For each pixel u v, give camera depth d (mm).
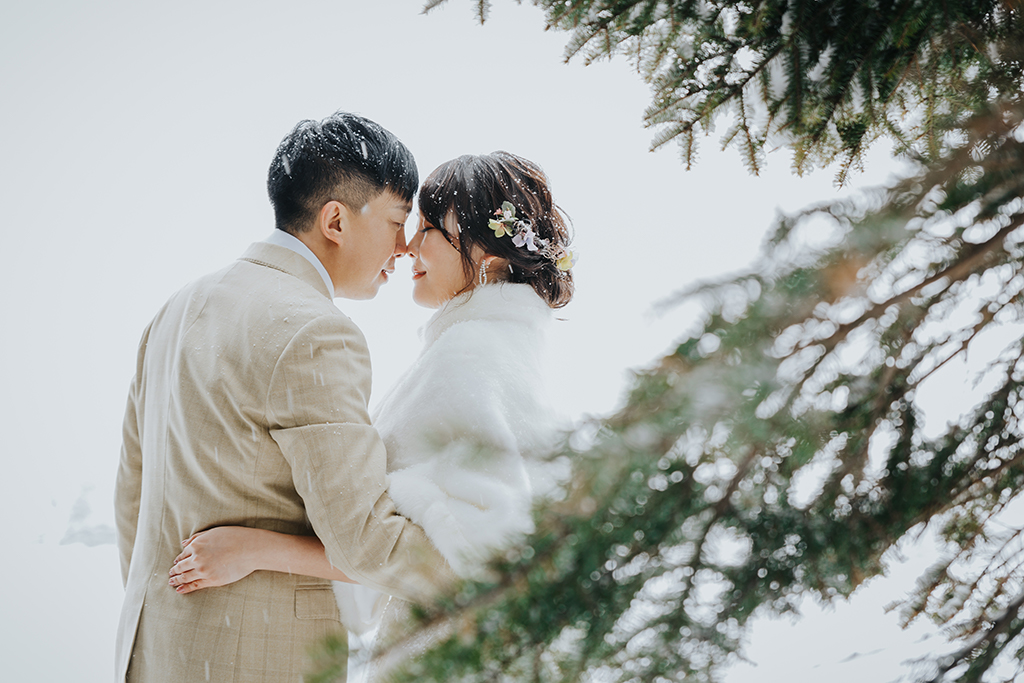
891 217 536
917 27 962
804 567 567
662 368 521
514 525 1180
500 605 583
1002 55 873
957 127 642
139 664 1383
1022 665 675
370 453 1351
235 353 1385
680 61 1129
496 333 1623
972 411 689
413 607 633
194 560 1333
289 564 1366
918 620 814
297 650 1382
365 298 1699
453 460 1365
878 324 562
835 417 576
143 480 1522
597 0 1171
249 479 1381
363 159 1559
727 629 561
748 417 516
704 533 560
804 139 1108
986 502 709
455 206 1749
